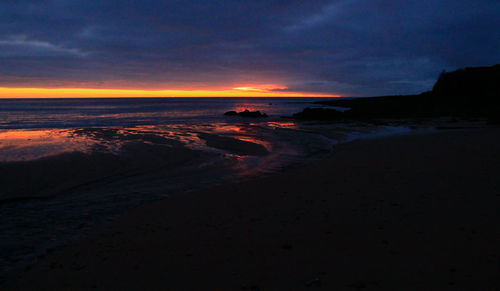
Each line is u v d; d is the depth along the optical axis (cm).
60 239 468
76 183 820
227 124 2759
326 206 549
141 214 568
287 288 288
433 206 507
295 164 1085
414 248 357
